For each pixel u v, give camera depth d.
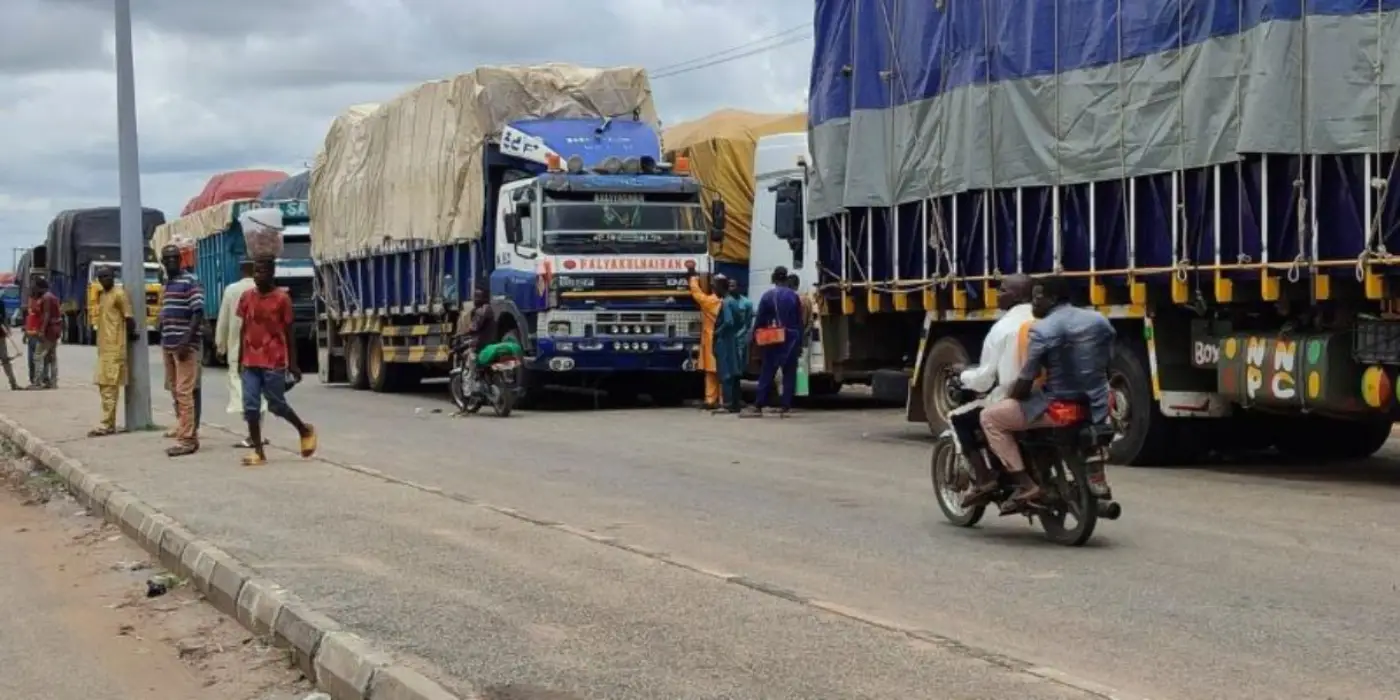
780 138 20.95
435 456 15.16
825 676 6.06
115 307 17.06
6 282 95.44
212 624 8.23
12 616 8.59
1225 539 9.66
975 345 15.21
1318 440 14.32
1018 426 9.49
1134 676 6.22
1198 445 13.49
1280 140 11.49
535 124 21.56
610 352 20.39
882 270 16.44
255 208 34.84
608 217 20.42
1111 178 13.13
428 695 5.89
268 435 17.38
